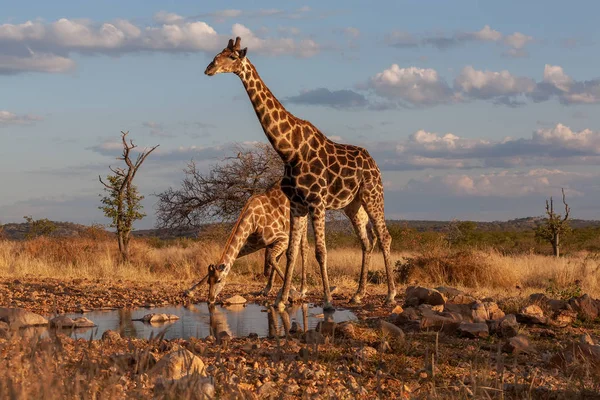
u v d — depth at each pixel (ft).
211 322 31.04
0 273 49.62
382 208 38.70
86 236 79.30
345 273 54.90
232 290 44.98
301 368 18.21
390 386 17.21
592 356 20.01
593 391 16.78
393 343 22.70
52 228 107.86
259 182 74.28
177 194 76.64
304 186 35.55
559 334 26.73
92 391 10.31
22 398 9.19
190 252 66.08
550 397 16.51
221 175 74.79
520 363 21.15
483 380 15.21
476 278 48.37
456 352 22.29
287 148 35.24
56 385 9.73
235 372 17.31
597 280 46.91
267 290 42.88
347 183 36.63
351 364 19.62
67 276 50.47
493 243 118.42
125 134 68.54
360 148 38.40
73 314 32.96
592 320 29.86
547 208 91.61
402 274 51.72
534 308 29.68
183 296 40.19
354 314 34.06
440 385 17.26
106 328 28.40
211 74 33.73
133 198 69.10
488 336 25.23
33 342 10.70
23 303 34.86
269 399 15.08
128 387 12.75
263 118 34.94
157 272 55.93
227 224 76.95
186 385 11.19
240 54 34.27
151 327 29.14
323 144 36.35
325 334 23.62
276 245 43.01
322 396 15.31
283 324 30.50
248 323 30.81
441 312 28.58
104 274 51.93
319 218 35.76
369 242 39.88
